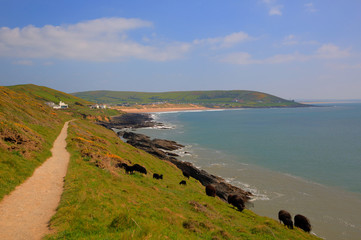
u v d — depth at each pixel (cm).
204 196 2770
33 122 4291
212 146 8600
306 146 8544
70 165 2336
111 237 1007
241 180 4881
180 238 1212
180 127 15038
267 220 2445
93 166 2466
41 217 1180
